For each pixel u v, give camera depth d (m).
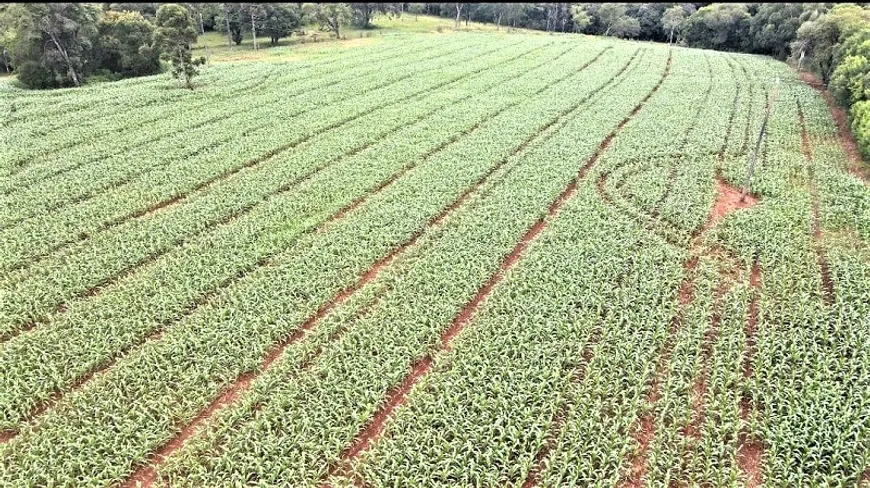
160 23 47.28
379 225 26.36
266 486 14.09
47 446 15.01
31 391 16.73
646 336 18.78
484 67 60.75
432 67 59.78
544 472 14.56
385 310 20.38
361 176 31.77
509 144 36.97
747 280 22.34
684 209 27.91
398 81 53.44
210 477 14.42
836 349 18.33
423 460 14.82
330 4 91.50
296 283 21.78
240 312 20.11
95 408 16.02
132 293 21.27
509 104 46.41
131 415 15.96
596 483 14.27
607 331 19.22
